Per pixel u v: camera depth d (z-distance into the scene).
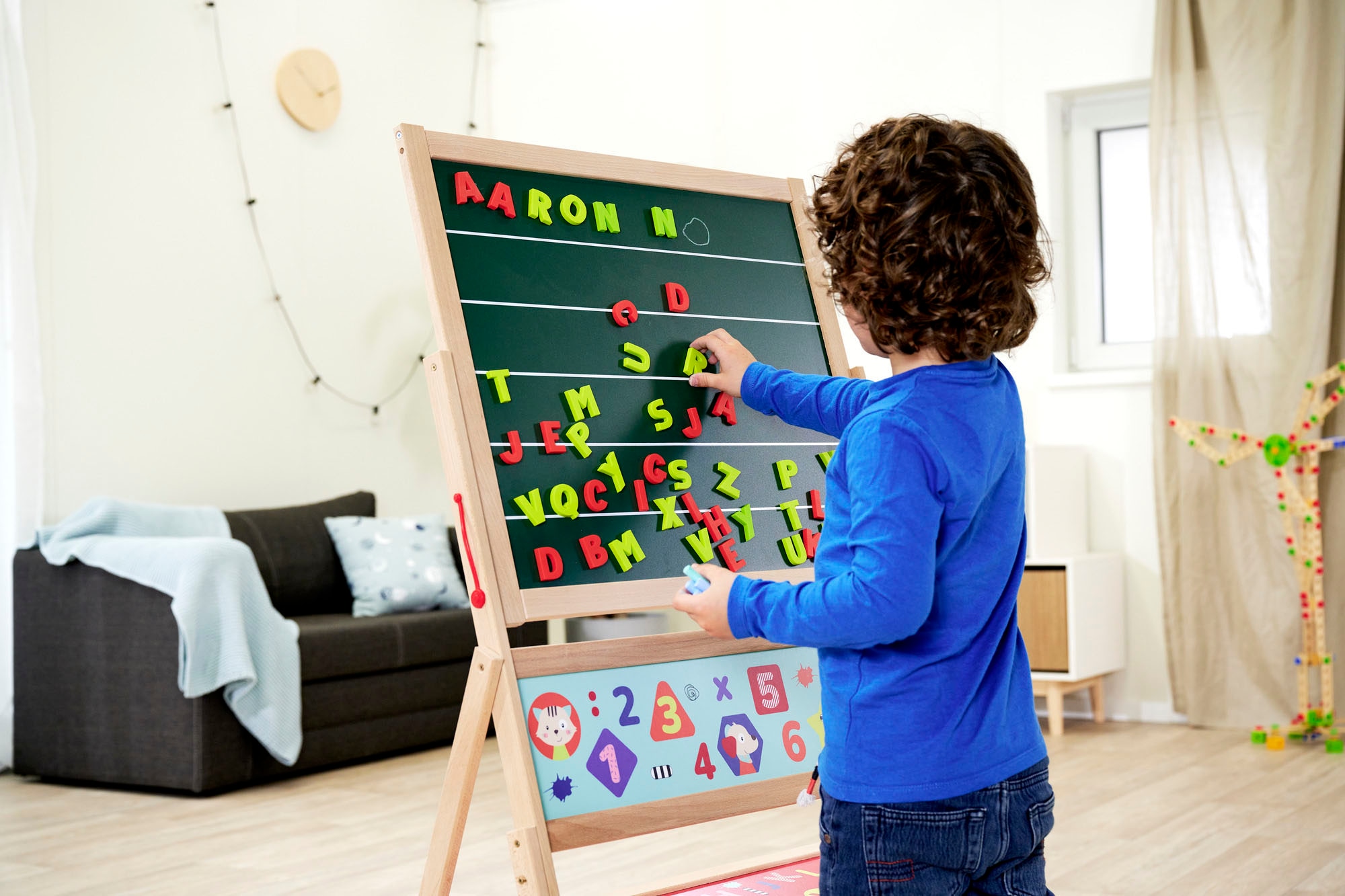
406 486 4.53
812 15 4.27
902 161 1.05
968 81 3.98
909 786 1.04
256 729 3.01
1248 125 3.46
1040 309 3.85
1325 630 3.39
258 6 4.05
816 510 1.67
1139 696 3.74
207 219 3.87
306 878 2.25
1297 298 3.38
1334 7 3.35
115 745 3.04
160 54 3.74
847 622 1.02
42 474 3.33
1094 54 3.78
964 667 1.06
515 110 4.87
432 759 3.44
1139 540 3.73
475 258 1.46
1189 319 3.52
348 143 4.35
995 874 1.10
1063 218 3.94
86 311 3.52
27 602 3.21
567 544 1.43
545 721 1.34
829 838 1.09
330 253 4.27
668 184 1.66
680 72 4.54
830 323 1.73
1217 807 2.64
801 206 1.78
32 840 2.56
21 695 3.22
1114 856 2.29
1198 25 3.56
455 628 3.64
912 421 1.04
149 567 3.00
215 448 3.87
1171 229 3.55
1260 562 3.44
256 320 4.01
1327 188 3.35
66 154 3.48
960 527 1.05
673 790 1.40
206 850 2.46
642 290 1.58
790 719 1.54
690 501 1.55
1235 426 3.48
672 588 1.49
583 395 1.49
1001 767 1.06
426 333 4.62
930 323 1.05
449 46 4.77
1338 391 3.31
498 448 1.41
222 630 2.97
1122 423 3.75
